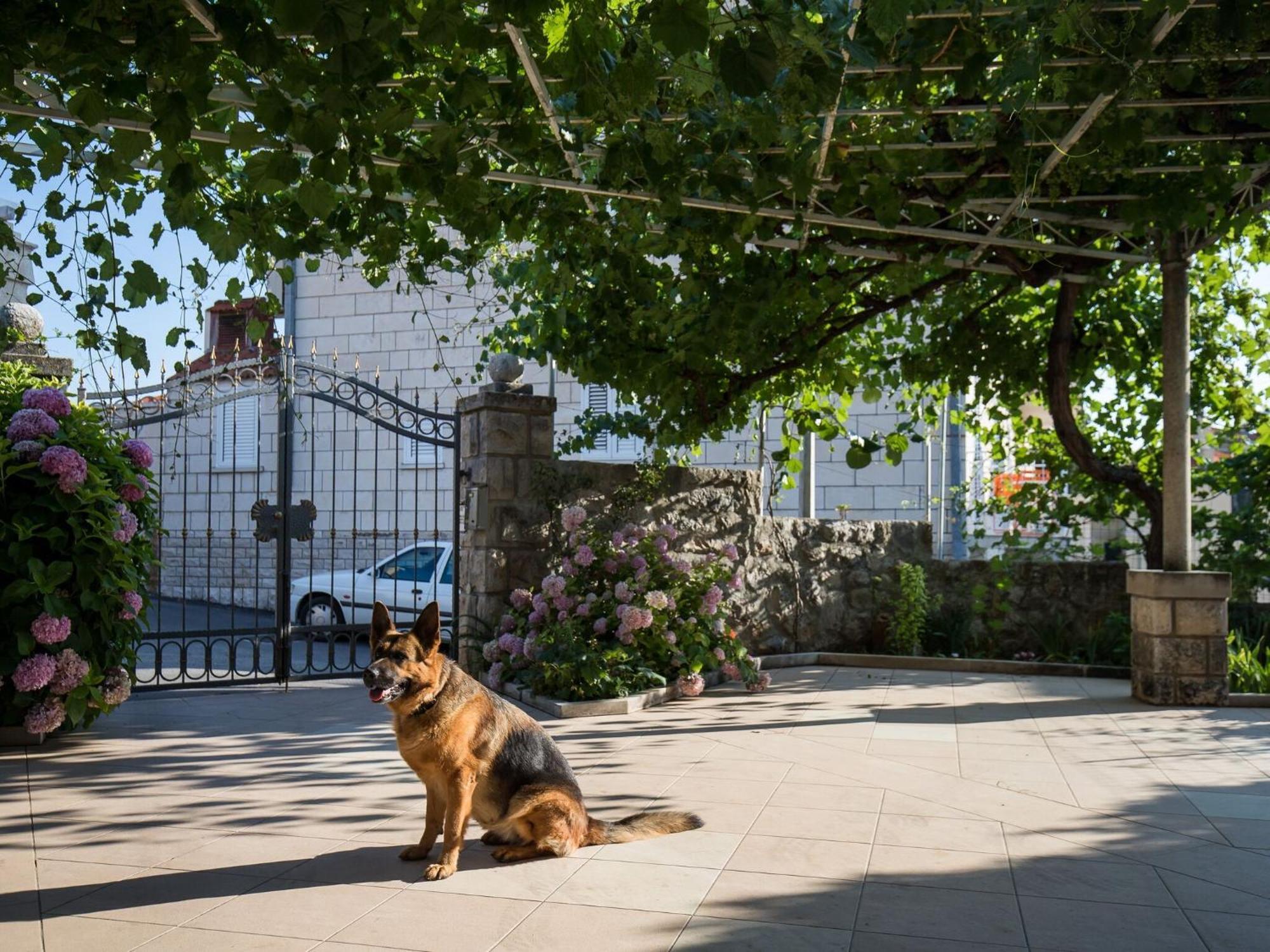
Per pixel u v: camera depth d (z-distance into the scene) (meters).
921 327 11.16
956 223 8.24
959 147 6.07
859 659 11.12
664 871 4.35
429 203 5.80
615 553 9.47
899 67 5.09
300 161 4.82
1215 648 8.62
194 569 17.75
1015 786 5.89
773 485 11.91
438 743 4.27
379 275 6.46
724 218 6.62
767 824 5.09
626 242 7.59
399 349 17.06
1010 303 10.98
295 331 17.55
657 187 5.28
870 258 8.27
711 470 10.96
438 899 3.99
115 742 7.08
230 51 4.11
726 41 3.48
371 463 17.09
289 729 7.58
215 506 17.61
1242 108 6.15
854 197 6.43
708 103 5.09
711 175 5.42
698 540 10.80
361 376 17.23
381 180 4.82
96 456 7.34
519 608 9.44
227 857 4.53
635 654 8.91
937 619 11.57
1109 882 4.27
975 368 10.96
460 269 7.37
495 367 10.00
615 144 5.12
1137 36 4.83
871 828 5.04
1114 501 11.48
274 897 4.02
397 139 4.55
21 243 5.75
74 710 6.93
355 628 10.25
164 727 7.61
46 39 3.65
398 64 4.37
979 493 13.22
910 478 14.84
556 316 9.46
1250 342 10.92
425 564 13.16
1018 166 6.23
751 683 9.30
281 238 5.55
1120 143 5.60
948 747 6.96
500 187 6.29
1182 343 8.73
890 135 6.40
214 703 8.73
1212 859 4.59
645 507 10.52
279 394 9.75
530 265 9.13
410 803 5.47
